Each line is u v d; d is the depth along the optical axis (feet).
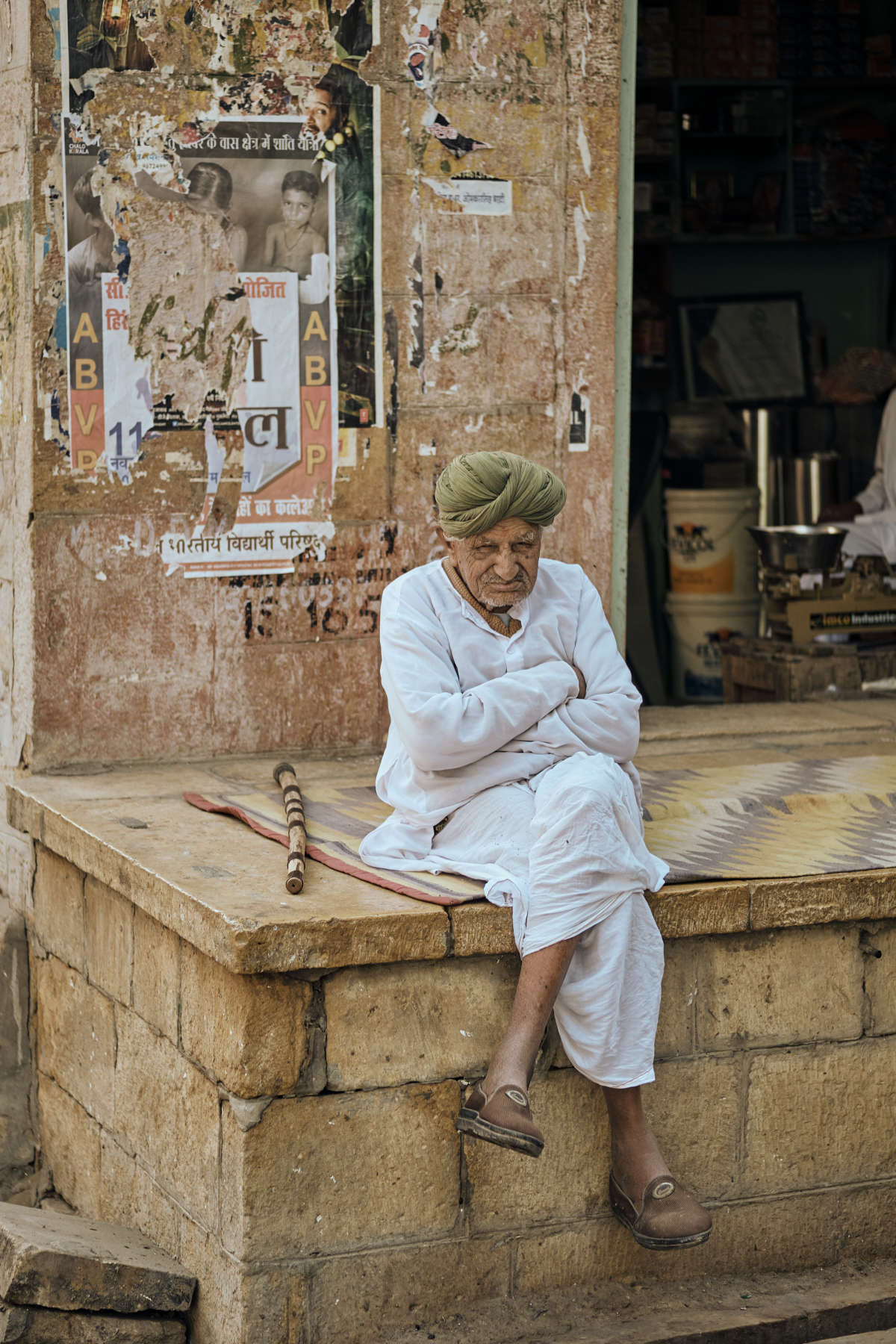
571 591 11.43
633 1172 10.48
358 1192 10.27
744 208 27.40
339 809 12.87
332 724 15.20
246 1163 9.95
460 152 14.83
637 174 26.89
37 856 13.73
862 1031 11.51
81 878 12.76
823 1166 11.53
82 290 13.89
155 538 14.38
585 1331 10.48
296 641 14.96
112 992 12.19
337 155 14.43
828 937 11.32
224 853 11.55
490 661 11.02
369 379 14.80
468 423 15.17
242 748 14.93
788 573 21.13
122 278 13.98
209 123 14.06
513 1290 10.79
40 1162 14.05
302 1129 10.07
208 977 10.36
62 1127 13.48
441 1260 10.55
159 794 13.53
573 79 15.11
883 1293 11.16
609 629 11.43
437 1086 10.40
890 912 11.25
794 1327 10.72
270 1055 9.91
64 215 13.78
